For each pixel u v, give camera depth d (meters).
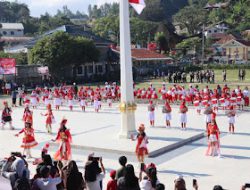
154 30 146.88
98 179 12.95
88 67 81.75
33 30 193.50
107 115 39.69
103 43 85.62
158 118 36.44
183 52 126.12
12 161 13.63
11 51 96.62
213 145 22.59
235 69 100.88
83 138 26.55
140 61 97.56
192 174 19.19
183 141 25.78
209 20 188.88
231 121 28.88
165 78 80.06
